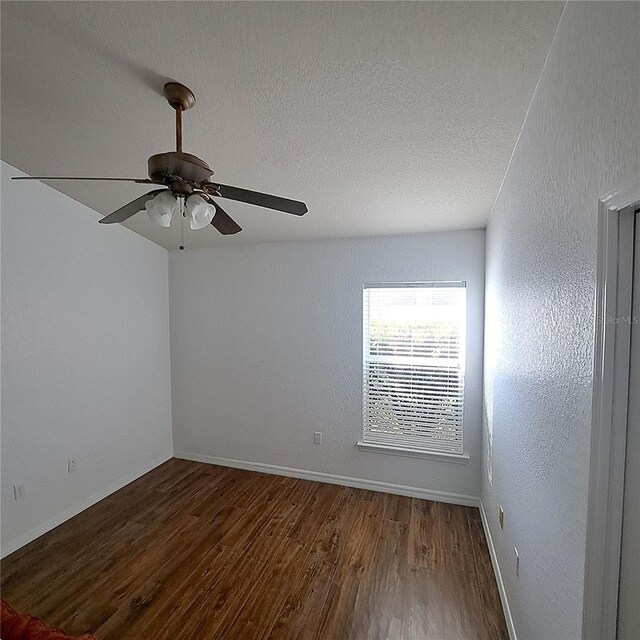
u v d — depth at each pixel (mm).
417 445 3074
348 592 2008
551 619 1157
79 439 2859
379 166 2035
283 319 3434
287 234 3180
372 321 3162
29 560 2287
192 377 3785
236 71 1436
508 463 1844
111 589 2035
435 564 2229
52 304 2660
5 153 2172
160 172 1353
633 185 655
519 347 1621
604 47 785
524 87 1374
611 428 803
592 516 838
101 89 1613
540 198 1305
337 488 3238
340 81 1453
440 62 1312
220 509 2875
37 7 1244
